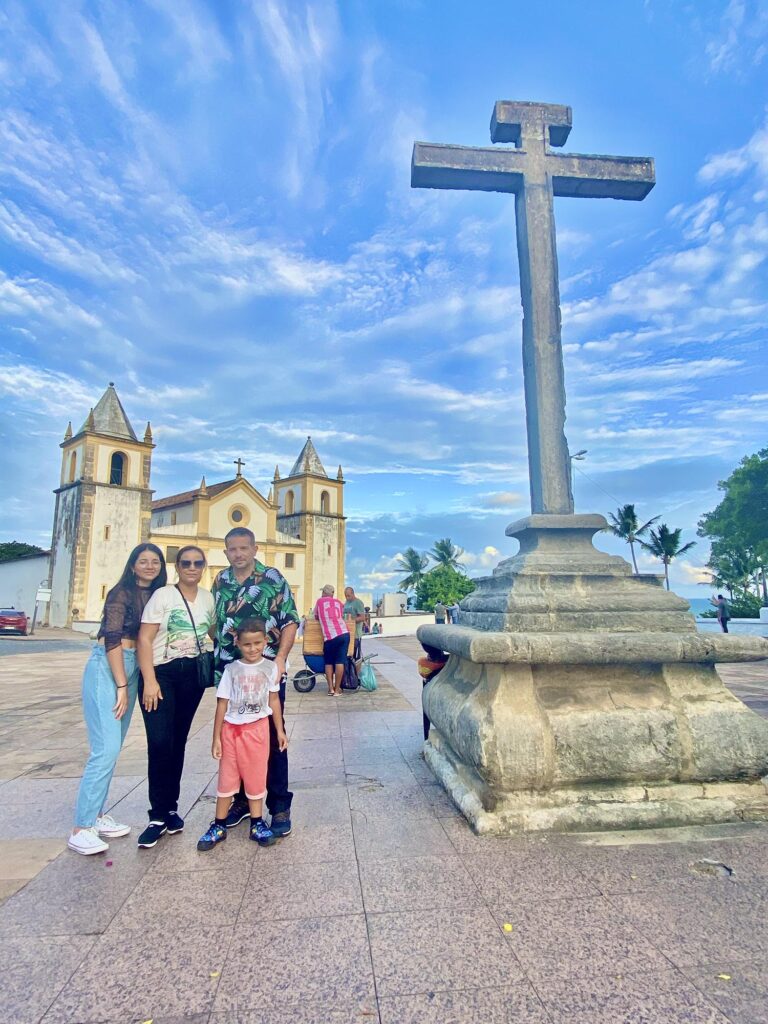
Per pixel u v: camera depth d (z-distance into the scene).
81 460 33.25
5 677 12.16
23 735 6.08
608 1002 1.85
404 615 35.94
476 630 3.83
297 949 2.15
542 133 4.61
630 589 3.82
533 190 4.50
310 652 8.91
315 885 2.63
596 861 2.81
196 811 3.66
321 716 6.82
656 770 3.29
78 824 3.05
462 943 2.17
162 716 3.23
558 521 4.00
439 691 4.25
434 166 4.43
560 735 3.27
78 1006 1.87
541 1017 1.79
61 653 19.45
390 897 2.51
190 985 1.96
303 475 43.06
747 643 3.47
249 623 3.21
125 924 2.34
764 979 1.95
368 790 3.96
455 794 3.59
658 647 3.40
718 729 3.38
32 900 2.54
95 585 32.09
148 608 3.24
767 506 25.14
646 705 3.42
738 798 3.32
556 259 4.44
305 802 3.75
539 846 2.98
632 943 2.15
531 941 2.18
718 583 35.62
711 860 2.81
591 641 3.36
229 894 2.57
